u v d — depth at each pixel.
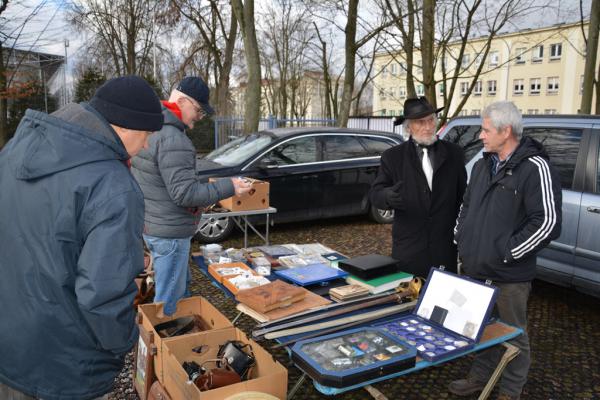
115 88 1.54
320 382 1.72
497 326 2.33
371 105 40.84
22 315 1.46
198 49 20.52
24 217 1.46
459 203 2.95
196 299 2.92
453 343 2.07
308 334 2.12
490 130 2.37
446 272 2.38
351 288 2.57
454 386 2.75
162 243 2.91
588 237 3.66
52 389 1.51
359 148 6.93
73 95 25.23
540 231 2.23
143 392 2.49
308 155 6.55
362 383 1.75
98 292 1.40
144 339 2.51
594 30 9.70
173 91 2.88
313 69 30.02
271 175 6.23
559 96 35.97
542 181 2.26
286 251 3.46
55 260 1.43
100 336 1.46
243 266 3.05
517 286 2.40
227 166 6.08
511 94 37.97
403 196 2.89
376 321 2.34
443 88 11.04
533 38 32.09
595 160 3.75
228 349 2.25
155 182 2.83
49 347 1.48
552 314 4.05
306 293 2.52
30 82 13.48
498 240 2.37
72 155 1.45
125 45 25.86
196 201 2.79
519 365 2.47
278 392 2.00
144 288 3.87
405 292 2.57
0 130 13.38
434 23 10.19
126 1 23.31
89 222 1.43
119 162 1.56
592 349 3.41
